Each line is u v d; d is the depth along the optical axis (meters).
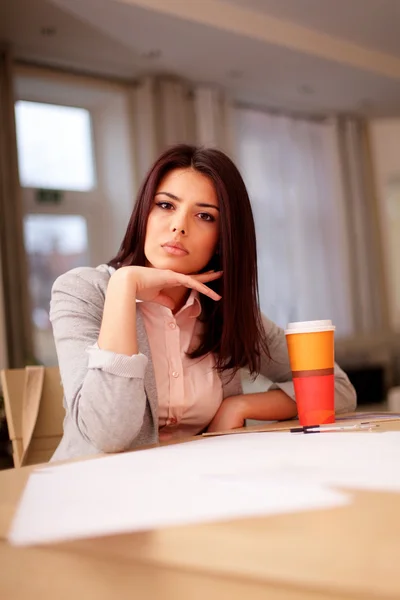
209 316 1.11
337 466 0.49
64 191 4.50
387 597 0.24
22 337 3.72
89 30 3.96
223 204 1.04
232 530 0.31
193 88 4.93
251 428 0.90
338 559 0.26
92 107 4.74
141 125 4.64
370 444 0.61
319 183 5.65
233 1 4.12
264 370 1.26
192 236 1.03
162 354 1.05
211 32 4.12
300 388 0.90
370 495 0.38
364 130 6.00
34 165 4.39
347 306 5.59
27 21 3.79
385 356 5.61
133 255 1.07
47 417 1.16
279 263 5.28
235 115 5.25
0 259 3.54
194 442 0.73
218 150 1.08
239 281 1.08
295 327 0.89
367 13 4.42
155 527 0.33
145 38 4.13
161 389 1.04
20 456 1.13
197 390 1.07
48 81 4.34
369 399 5.00
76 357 0.88
